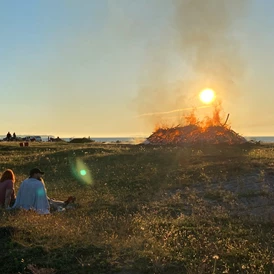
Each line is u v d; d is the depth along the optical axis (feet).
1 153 81.00
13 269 19.66
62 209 33.22
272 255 20.92
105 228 26.04
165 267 19.27
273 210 30.68
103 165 55.77
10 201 34.09
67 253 21.09
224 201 33.86
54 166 58.34
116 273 18.92
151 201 35.06
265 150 64.54
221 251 21.30
